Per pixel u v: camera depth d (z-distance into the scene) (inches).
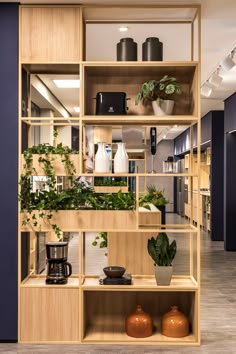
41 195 150.4
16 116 151.2
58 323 149.1
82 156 152.0
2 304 150.8
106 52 213.3
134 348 146.0
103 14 157.2
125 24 172.1
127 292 163.6
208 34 185.3
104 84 166.7
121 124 169.5
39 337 149.4
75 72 165.6
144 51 154.3
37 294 149.3
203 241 397.1
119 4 150.9
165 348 146.4
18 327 149.5
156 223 210.5
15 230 150.7
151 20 163.9
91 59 225.0
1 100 151.4
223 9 155.9
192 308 156.6
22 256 155.6
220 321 177.3
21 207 149.3
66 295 149.0
